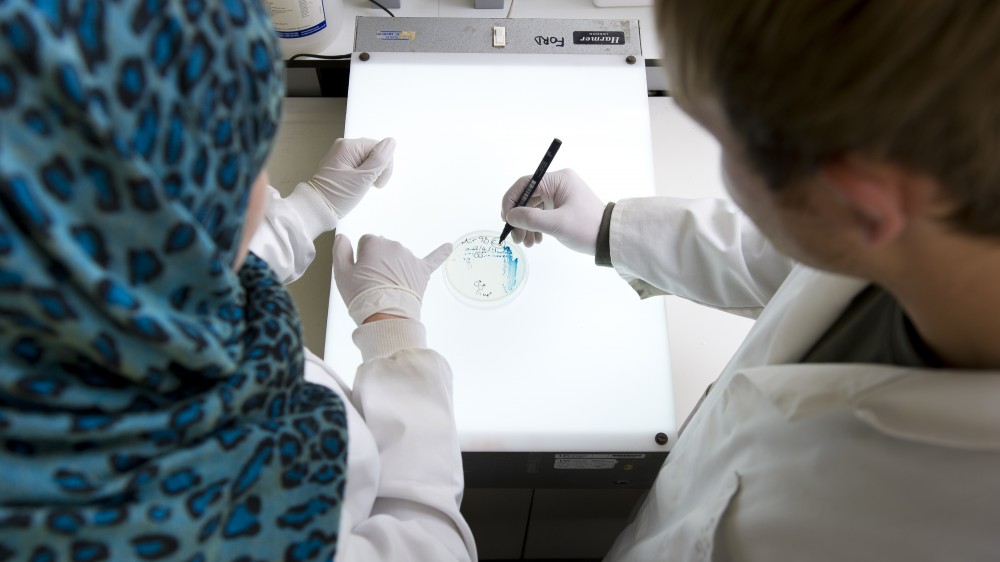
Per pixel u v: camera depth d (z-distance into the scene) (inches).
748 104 12.4
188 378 15.0
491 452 35.3
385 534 22.2
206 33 12.0
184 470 14.5
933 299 15.1
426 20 46.0
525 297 39.5
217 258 13.5
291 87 49.5
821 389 18.8
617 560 36.1
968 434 15.3
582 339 38.3
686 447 30.2
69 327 11.6
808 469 19.9
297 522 16.7
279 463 16.5
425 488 25.5
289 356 17.8
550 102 44.9
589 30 46.3
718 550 23.5
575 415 36.2
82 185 11.0
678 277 35.1
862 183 12.3
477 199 42.2
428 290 39.4
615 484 40.6
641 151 43.8
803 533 19.8
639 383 37.2
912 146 11.3
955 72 10.1
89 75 10.4
